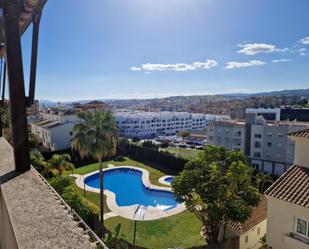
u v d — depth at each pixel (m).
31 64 2.79
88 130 20.42
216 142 50.34
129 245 16.64
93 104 81.12
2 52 4.02
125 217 21.86
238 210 15.20
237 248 16.61
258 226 17.88
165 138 79.81
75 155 40.47
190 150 55.09
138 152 44.91
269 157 43.56
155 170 38.03
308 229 8.95
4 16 2.39
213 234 16.78
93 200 25.80
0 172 2.53
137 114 87.81
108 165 39.84
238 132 46.94
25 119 2.57
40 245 1.33
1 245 2.09
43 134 48.69
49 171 23.81
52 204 1.84
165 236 18.56
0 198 2.13
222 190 15.12
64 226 1.54
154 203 27.72
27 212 1.70
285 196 9.52
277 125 43.00
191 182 16.72
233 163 15.48
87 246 1.35
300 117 71.50
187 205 16.52
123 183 33.81
